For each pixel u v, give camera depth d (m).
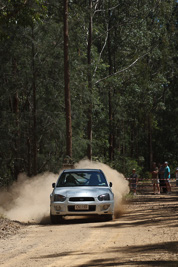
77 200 16.16
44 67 33.78
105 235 12.70
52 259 9.20
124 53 56.75
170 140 82.75
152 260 8.29
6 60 33.25
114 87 52.78
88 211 16.06
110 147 52.31
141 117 63.56
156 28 59.03
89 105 38.75
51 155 35.00
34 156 33.41
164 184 34.00
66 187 17.00
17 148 33.69
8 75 33.62
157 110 71.38
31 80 33.91
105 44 52.69
